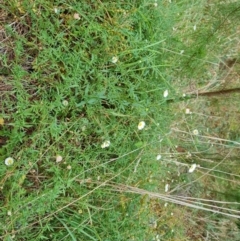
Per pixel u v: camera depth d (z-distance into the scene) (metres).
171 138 0.87
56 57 0.66
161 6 0.74
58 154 0.67
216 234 0.97
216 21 0.84
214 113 0.97
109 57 0.69
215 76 0.92
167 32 0.77
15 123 0.63
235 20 0.83
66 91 0.67
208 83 0.92
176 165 0.90
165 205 0.83
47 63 0.66
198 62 0.83
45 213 0.69
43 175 0.68
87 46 0.68
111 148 0.72
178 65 0.81
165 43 0.77
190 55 0.81
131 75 0.71
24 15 0.65
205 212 0.97
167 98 0.78
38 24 0.65
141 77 0.73
